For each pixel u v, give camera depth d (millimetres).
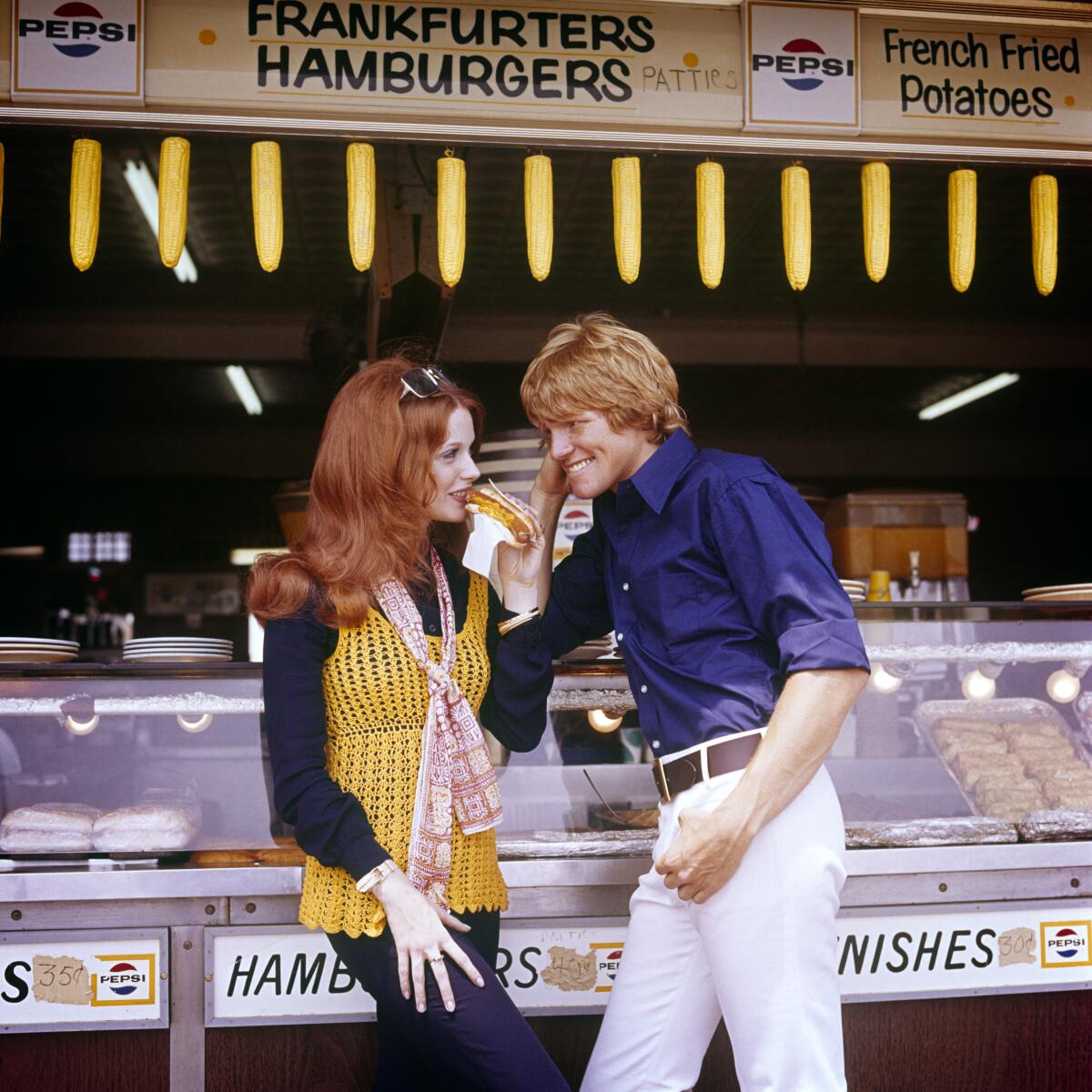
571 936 2049
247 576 1679
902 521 3584
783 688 1689
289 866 1998
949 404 7688
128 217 5137
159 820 2018
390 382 1644
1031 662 2373
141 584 8211
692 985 1739
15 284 6000
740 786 1559
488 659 1779
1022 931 2133
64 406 7535
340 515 1612
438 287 3475
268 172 2404
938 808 2268
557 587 1951
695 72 2490
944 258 5680
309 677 1563
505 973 2039
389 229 3418
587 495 1815
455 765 1623
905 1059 2109
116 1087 1977
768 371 6895
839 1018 1638
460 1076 1492
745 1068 1618
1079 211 5023
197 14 2363
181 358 6414
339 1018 1990
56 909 1971
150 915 1983
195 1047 1983
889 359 6648
